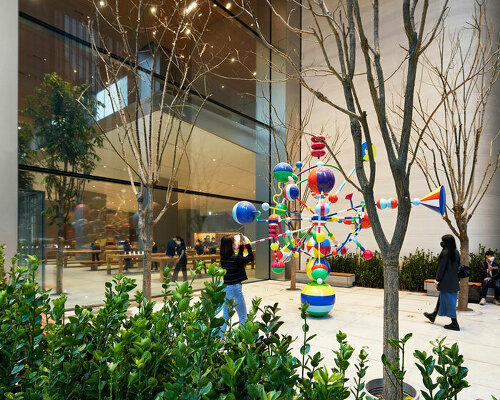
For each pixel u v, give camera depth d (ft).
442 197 11.30
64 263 22.97
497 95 30.71
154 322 5.50
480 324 20.06
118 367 4.58
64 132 23.08
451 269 19.04
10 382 4.64
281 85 38.81
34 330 5.35
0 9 18.76
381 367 13.47
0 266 10.58
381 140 35.50
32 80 21.61
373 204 9.04
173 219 29.43
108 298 6.23
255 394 3.41
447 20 31.35
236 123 35.78
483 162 30.19
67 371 4.42
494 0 30.66
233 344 5.24
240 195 36.24
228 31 34.60
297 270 38.70
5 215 18.45
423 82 32.37
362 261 35.55
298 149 38.34
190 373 4.07
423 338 17.33
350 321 20.43
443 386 4.57
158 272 27.96
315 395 3.78
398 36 34.88
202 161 32.09
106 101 25.04
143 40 26.20
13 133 18.97
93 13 24.34
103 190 25.21
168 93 28.19
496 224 30.68
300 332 18.15
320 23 40.24
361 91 37.04
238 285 15.92
